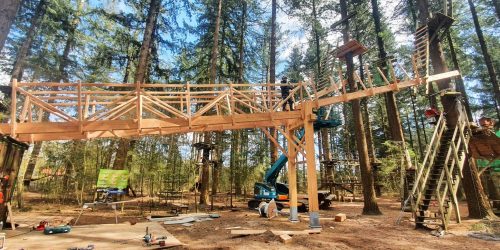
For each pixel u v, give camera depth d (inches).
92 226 337.7
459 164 385.7
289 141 410.3
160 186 680.4
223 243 263.0
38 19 737.6
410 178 548.1
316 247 252.4
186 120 342.3
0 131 282.4
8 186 307.7
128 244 245.9
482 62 1074.1
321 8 933.2
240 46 1026.7
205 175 642.8
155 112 329.4
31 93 291.4
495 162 511.2
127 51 844.6
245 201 762.2
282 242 269.1
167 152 721.6
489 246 261.9
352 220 420.5
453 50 814.5
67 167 596.1
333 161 845.2
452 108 441.1
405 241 280.4
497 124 1103.6
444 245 264.8
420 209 364.5
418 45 518.6
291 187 422.6
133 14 800.9
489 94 1184.2
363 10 859.4
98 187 501.4
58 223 347.6
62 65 819.4
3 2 324.8
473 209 417.4
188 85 336.8
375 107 1317.7
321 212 543.5
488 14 957.8
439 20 494.6
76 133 317.7
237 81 976.9
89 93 301.3
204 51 972.6
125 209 533.3
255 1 969.5
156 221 390.3
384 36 766.5
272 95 405.4
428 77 440.8
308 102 390.6
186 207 524.4
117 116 320.2
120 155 603.2
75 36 842.8
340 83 418.3
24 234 285.9
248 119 372.8
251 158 900.0
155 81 883.4
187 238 284.2
